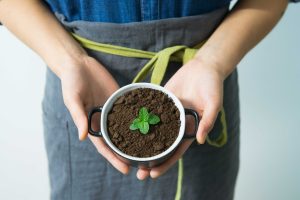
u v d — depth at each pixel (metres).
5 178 1.16
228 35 0.68
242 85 1.10
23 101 1.08
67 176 0.82
